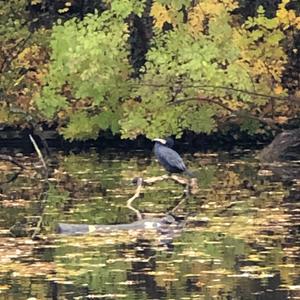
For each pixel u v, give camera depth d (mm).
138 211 18781
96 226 17062
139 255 15055
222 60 28156
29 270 14094
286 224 17312
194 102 28594
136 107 28828
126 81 28844
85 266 14328
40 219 18016
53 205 19641
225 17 28250
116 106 30047
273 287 13102
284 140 27500
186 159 28000
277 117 29781
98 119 30172
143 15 31953
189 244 15766
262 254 14984
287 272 13883
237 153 29703
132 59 32281
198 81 28016
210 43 27875
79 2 33406
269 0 31922
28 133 33000
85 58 28000
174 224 17469
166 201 20047
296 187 21922
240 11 31984
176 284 13305
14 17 32312
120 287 13180
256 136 32719
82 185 22500
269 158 27391
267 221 17609
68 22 28469
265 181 23016
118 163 27031
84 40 28031
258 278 13578
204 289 13062
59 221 17750
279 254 14969
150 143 32594
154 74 28203
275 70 29500
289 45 31359
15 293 12914
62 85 30109
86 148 32094
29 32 32031
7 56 31969
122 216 18219
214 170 25203
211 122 28719
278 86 29719
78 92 28641
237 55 28094
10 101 31781
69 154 30047
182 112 28625
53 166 26547
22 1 32344
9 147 32406
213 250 15336
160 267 14266
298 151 27484
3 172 25484
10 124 32594
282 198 20266
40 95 29641
